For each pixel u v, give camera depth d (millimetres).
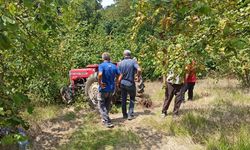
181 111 7945
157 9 2600
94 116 8281
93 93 8844
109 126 7230
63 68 9688
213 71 13430
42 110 8586
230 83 12844
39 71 4242
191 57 3543
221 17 3082
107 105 7387
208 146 5676
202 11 2219
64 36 10500
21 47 3607
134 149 6051
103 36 15008
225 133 6141
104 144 6359
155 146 6105
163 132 6688
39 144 6500
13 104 2383
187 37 3479
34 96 9273
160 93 10758
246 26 2922
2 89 2451
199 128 6562
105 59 7352
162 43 3871
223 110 7754
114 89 7375
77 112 8727
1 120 2346
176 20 2799
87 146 6328
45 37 4320
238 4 3055
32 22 3012
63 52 9781
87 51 12734
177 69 3965
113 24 22625
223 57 4004
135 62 7562
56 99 9617
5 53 3916
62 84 9414
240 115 7344
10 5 2301
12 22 1952
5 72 3539
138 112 8336
